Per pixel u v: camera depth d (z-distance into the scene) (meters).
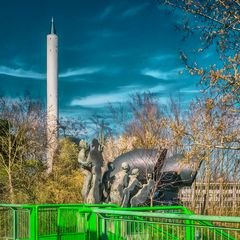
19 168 29.91
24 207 14.22
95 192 21.77
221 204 27.20
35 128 33.09
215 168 27.75
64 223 13.72
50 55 67.88
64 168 32.22
